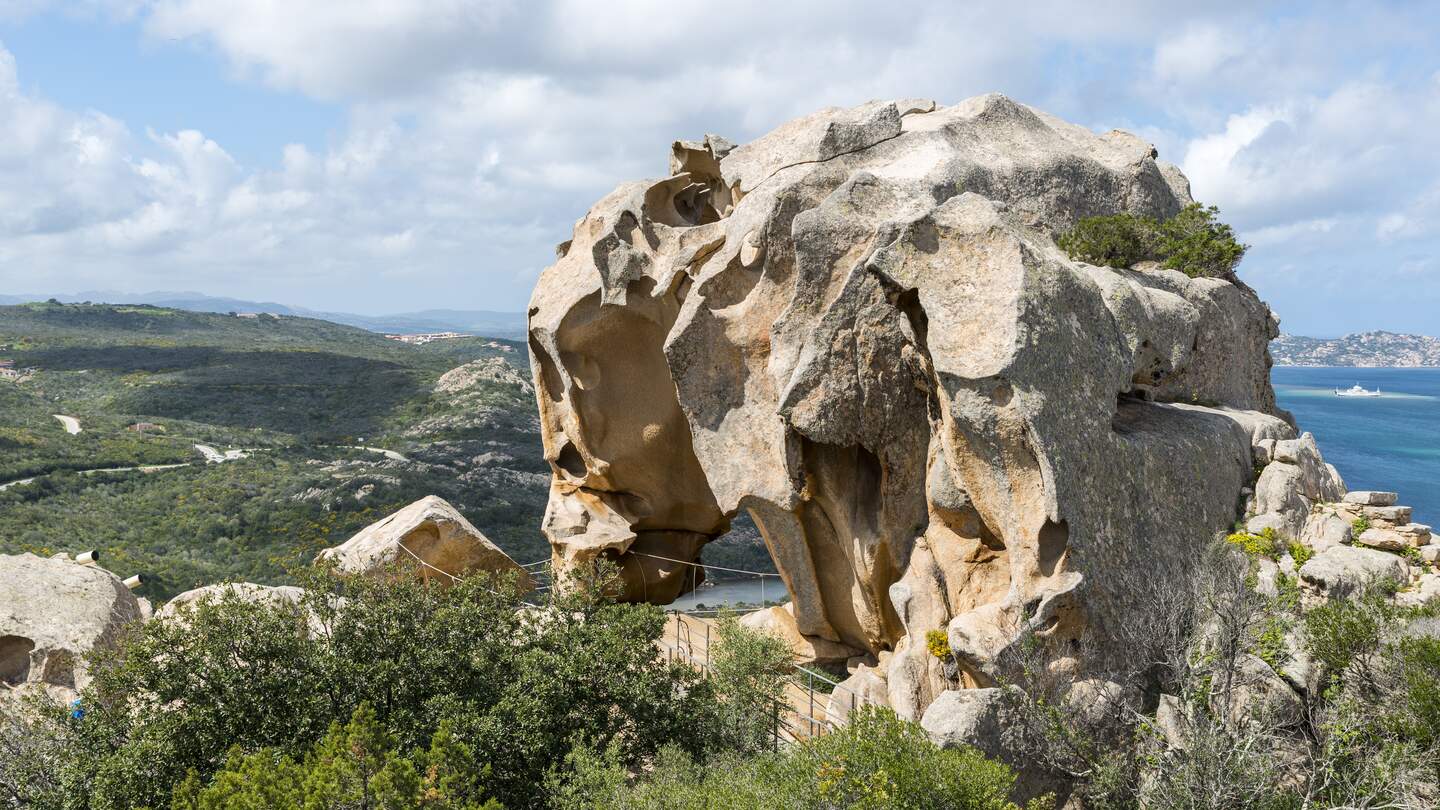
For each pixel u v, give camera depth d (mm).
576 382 27656
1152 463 16828
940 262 17156
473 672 17672
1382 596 14789
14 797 15961
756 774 15086
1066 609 15445
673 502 29266
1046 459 15359
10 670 20969
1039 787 14859
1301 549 16562
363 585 18125
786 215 21000
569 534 28375
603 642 18703
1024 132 24344
